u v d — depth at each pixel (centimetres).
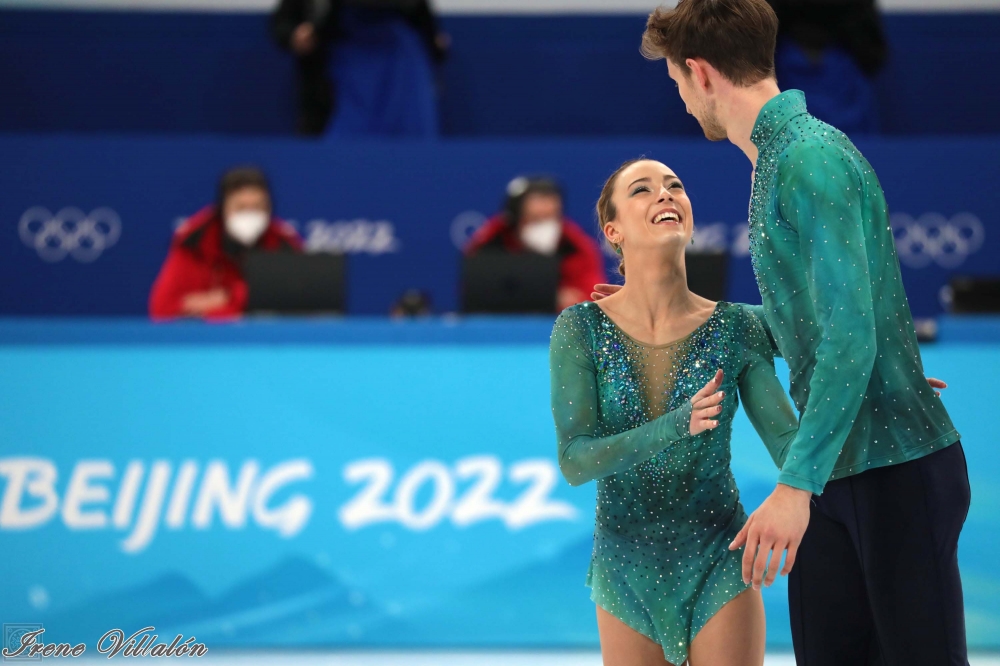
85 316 1977
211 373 1166
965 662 600
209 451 1155
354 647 1141
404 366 1175
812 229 582
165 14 2319
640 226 703
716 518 704
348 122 2130
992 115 2336
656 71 2341
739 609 686
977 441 1136
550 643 1142
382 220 2012
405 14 2159
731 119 642
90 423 1152
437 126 2264
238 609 1138
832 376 564
